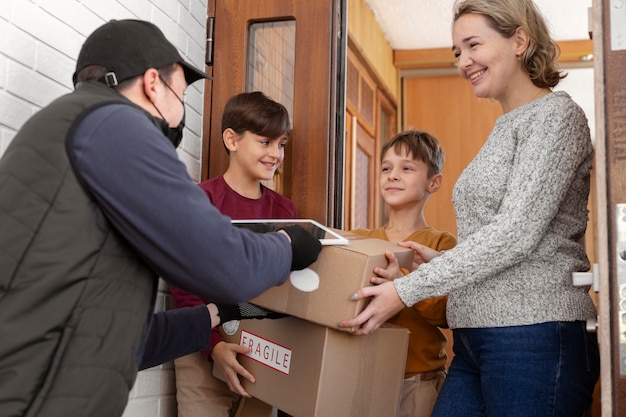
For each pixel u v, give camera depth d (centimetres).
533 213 130
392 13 468
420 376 188
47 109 100
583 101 527
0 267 92
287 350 149
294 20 220
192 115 213
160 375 190
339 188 221
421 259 168
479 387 150
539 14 148
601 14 116
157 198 97
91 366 93
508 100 150
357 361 146
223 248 101
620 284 110
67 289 93
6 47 126
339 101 223
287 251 116
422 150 211
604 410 109
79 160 96
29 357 90
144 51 112
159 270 101
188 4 212
